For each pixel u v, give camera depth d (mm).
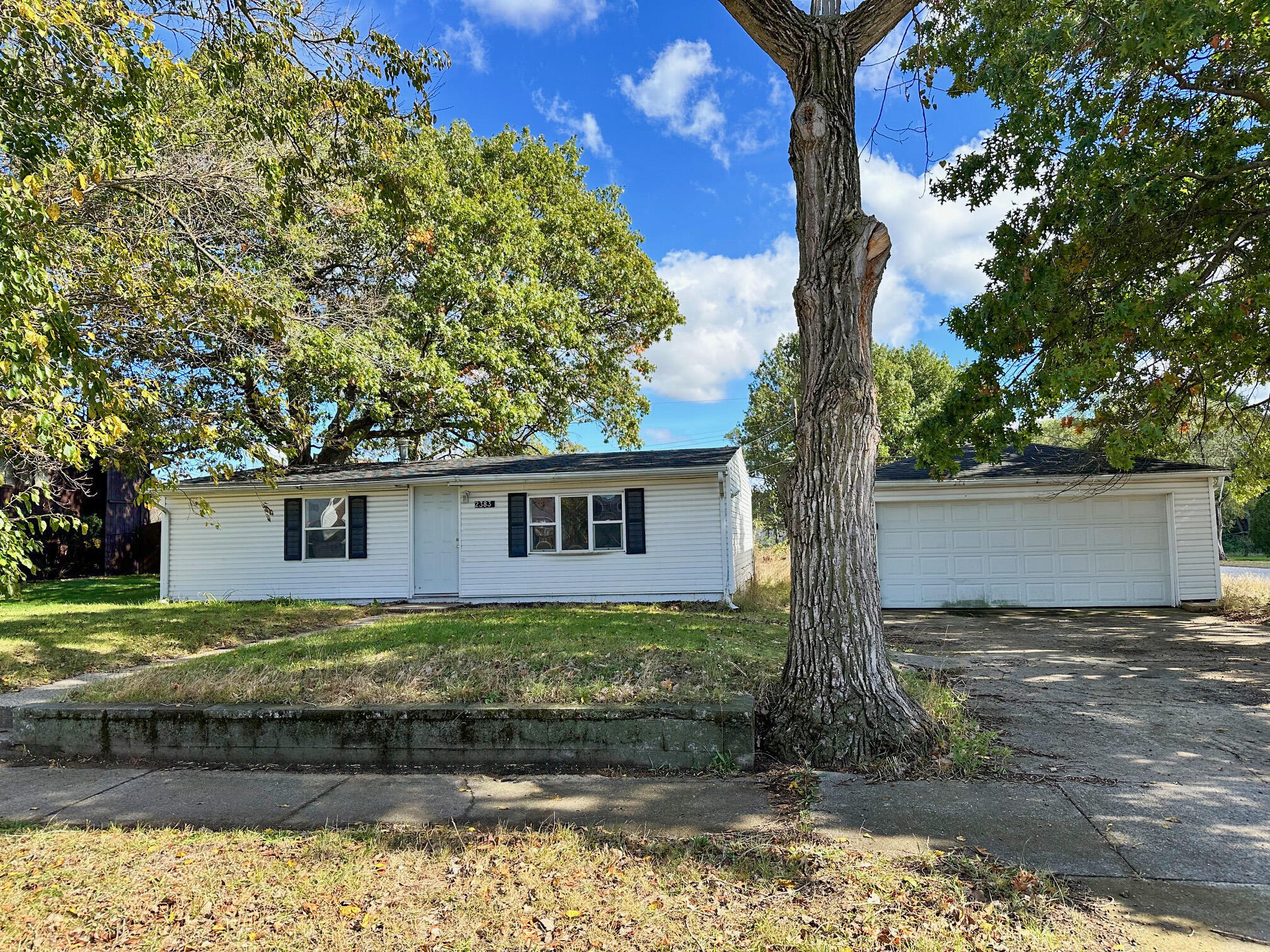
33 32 5836
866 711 4984
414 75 8258
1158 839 3725
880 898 3139
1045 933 2861
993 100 9266
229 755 5395
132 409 6699
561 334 21703
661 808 4285
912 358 40312
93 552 23531
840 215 5367
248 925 3000
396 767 5234
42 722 5613
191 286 9023
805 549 5332
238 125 8758
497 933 2918
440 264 18109
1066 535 14328
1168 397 9352
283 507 16391
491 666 6438
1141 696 6855
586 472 14844
